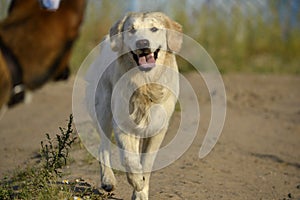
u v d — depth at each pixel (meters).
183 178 9.91
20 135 13.29
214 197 8.94
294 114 16.28
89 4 21.81
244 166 11.03
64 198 8.12
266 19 27.22
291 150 12.55
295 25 27.66
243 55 25.78
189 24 24.64
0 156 11.71
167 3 23.73
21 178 9.73
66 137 8.75
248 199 9.00
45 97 17.23
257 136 13.61
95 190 9.03
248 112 16.27
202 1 25.36
